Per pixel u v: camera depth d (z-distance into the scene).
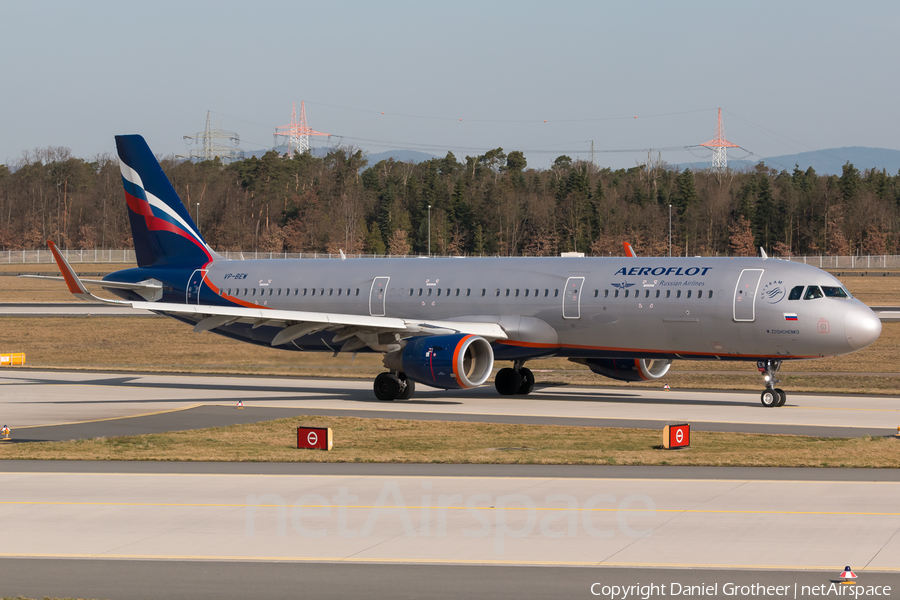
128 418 131.00
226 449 102.81
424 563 57.12
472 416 133.50
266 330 177.38
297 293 174.12
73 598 50.91
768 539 62.19
